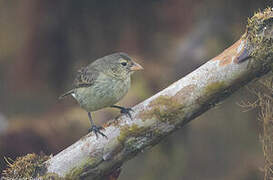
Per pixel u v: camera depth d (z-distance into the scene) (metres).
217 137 13.86
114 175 7.11
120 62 8.16
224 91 6.62
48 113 14.42
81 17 14.84
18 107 15.07
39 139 12.91
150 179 13.84
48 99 15.15
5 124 12.88
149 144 6.88
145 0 14.58
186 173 13.90
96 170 6.93
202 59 13.77
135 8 14.66
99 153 6.82
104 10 14.76
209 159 13.84
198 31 14.17
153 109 6.70
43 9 14.93
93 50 14.93
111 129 6.80
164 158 14.07
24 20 15.17
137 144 6.82
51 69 15.25
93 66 8.34
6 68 15.66
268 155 7.32
